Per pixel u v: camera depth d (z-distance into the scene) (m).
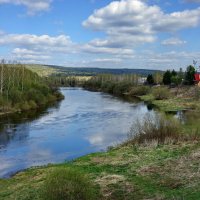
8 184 26.88
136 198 20.12
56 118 66.94
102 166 28.05
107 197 20.70
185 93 105.12
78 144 43.16
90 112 76.50
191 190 20.08
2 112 73.19
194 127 45.34
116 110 80.25
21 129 54.44
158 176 23.81
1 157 37.09
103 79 186.12
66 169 18.83
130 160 29.17
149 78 158.38
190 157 27.75
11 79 95.44
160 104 92.00
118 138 46.25
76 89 180.88
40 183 24.66
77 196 17.91
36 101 89.31
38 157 37.03
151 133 36.47
